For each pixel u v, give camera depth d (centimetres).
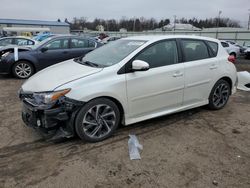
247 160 322
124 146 350
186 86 430
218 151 343
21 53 793
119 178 280
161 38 410
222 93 506
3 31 3762
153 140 371
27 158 317
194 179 281
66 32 6131
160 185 270
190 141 370
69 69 378
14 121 432
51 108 319
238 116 479
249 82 695
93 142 357
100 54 426
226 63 494
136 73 369
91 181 274
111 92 347
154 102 397
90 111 342
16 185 266
